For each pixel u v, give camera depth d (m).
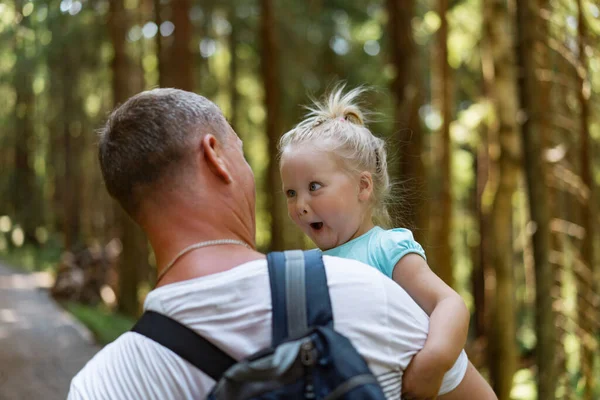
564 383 5.98
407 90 9.73
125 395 1.34
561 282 6.23
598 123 6.69
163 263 1.49
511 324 7.05
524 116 5.93
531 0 5.88
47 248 29.69
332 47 18.61
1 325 11.57
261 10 16.14
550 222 5.87
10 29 9.24
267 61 16.16
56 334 10.80
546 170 5.88
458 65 13.77
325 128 1.87
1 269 22.58
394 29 10.07
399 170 9.05
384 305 1.40
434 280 1.67
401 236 1.77
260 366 1.25
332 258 1.44
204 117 1.55
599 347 6.63
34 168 32.25
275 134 16.19
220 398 1.25
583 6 5.86
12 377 8.02
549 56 6.27
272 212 16.17
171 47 11.26
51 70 17.14
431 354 1.43
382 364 1.37
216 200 1.51
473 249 15.88
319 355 1.27
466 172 16.70
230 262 1.44
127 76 14.88
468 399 1.59
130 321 13.11
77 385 1.38
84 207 27.77
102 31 14.63
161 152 1.49
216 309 1.35
